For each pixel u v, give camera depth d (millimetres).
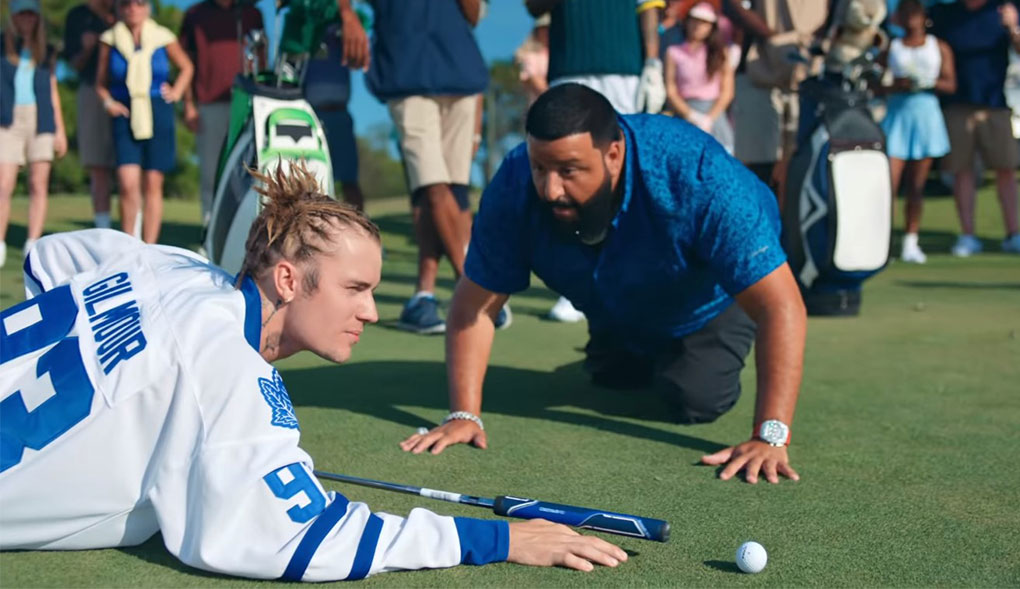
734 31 7945
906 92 8727
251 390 2033
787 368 2926
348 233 2256
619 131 2875
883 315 6004
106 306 2217
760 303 2951
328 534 2018
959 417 3578
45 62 7629
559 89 2789
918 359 4660
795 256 5793
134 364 2055
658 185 2926
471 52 5227
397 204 17312
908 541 2355
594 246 3094
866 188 5629
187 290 2230
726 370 3400
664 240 3018
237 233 4062
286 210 2254
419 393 3873
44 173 7609
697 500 2645
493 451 3098
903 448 3178
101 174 7688
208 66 7281
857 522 2482
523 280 3258
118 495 2080
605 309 3379
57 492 2059
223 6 7281
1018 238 9656
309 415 3502
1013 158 9453
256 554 1979
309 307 2264
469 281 3221
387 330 5383
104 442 2049
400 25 5152
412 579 2092
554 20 5316
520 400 3807
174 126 7242
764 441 2912
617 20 5180
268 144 4074
